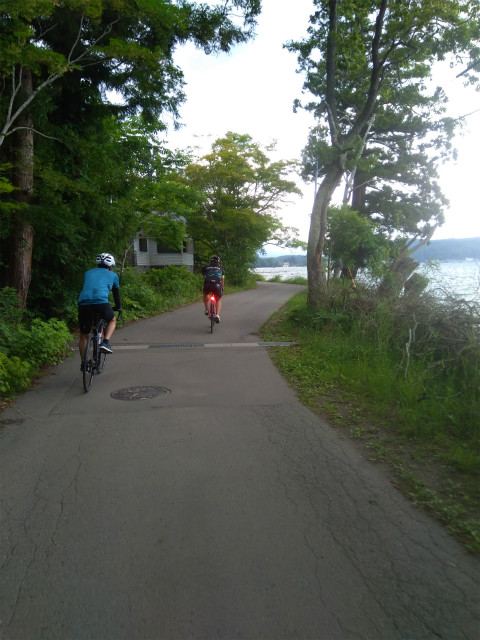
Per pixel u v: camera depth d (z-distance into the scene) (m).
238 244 34.50
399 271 12.15
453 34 13.73
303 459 4.24
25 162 9.41
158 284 20.67
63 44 10.12
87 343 6.48
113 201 13.23
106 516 3.27
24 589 2.53
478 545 2.89
